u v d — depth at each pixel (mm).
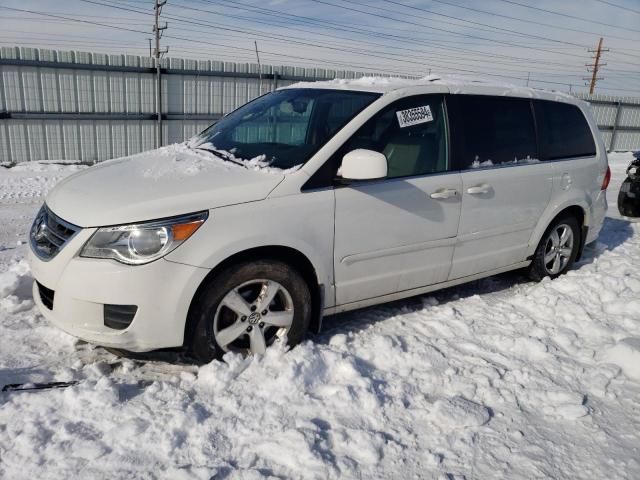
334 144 3637
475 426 2936
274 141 4004
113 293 3035
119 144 13633
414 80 4461
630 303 4406
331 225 3568
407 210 3906
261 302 3408
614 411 3148
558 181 4977
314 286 3662
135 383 3227
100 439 2682
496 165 4500
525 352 3750
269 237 3318
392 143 3898
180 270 3094
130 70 13242
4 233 6695
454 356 3660
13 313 4020
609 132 22703
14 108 12086
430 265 4180
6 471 2471
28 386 3113
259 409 2957
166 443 2645
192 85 14344
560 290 4773
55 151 12766
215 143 4293
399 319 4215
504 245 4676
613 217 8461
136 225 3057
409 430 2879
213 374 3176
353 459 2645
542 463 2691
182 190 3268
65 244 3145
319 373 3260
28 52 11930
